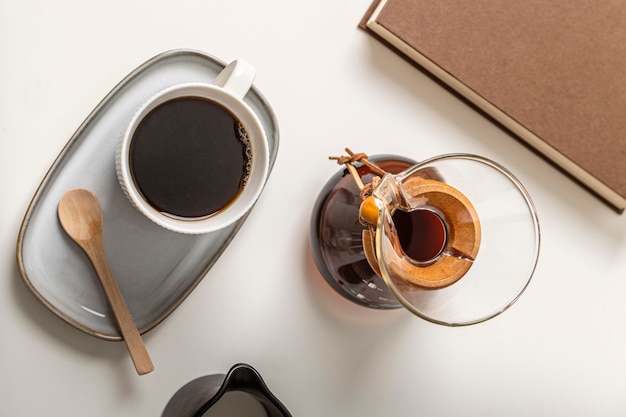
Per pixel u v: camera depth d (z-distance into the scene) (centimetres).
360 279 68
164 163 66
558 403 79
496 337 78
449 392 77
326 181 75
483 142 77
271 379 74
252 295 74
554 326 79
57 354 70
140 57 72
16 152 69
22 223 67
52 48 70
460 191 63
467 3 73
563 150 75
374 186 64
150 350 72
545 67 74
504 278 63
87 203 68
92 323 69
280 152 74
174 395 71
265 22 74
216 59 70
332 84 75
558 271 78
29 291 69
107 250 69
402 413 77
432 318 60
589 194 78
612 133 75
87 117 68
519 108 75
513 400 78
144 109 63
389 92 76
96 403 71
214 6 73
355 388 76
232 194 67
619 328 80
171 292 71
